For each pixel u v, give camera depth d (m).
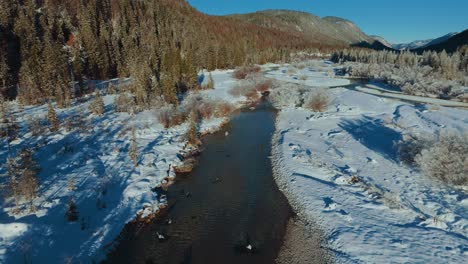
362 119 40.38
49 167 24.03
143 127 35.59
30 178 19.89
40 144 28.14
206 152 31.11
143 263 15.87
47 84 44.09
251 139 34.72
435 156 23.28
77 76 54.25
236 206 21.27
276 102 52.56
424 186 22.16
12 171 21.47
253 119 43.31
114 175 24.00
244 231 18.61
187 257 16.36
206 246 17.27
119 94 47.34
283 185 24.02
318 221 19.22
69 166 24.55
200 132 36.81
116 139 31.64
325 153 29.38
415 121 38.19
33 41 54.47
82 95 47.69
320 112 45.06
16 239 15.73
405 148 27.14
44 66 47.47
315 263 16.00
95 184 22.19
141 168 25.81
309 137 34.19
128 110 40.41
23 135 30.12
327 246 17.06
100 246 16.64
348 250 16.44
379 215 19.23
